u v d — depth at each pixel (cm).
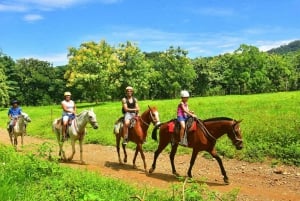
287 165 1512
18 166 1092
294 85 10312
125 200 891
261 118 2347
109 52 7625
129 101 1488
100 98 7531
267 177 1369
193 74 10044
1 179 923
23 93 10562
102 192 912
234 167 1537
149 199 908
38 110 5759
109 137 2305
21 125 1934
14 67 10431
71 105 1622
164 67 10094
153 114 1412
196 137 1287
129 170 1478
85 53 7281
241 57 10262
